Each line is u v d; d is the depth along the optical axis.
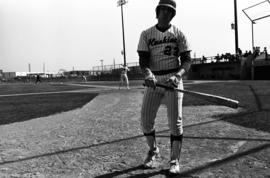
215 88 15.73
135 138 5.41
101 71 63.34
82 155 4.48
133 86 25.73
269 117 6.64
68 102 13.06
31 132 6.41
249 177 3.36
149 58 3.62
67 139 5.58
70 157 4.41
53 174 3.72
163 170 3.67
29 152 4.76
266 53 29.52
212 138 5.09
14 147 5.10
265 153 4.14
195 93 3.34
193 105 9.50
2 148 5.04
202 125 6.21
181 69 3.45
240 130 5.56
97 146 4.96
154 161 3.99
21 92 23.53
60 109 10.47
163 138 5.25
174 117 3.50
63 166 4.02
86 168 3.89
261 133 5.25
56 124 7.33
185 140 5.03
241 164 3.77
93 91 20.52
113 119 7.70
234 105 3.27
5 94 21.34
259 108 7.91
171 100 3.48
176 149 3.54
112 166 3.92
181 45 3.52
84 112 9.41
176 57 3.57
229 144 4.67
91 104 11.76
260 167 3.64
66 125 7.12
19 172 3.84
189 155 4.21
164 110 8.87
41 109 10.65
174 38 3.49
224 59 35.34
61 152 4.69
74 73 73.69
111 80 54.91
